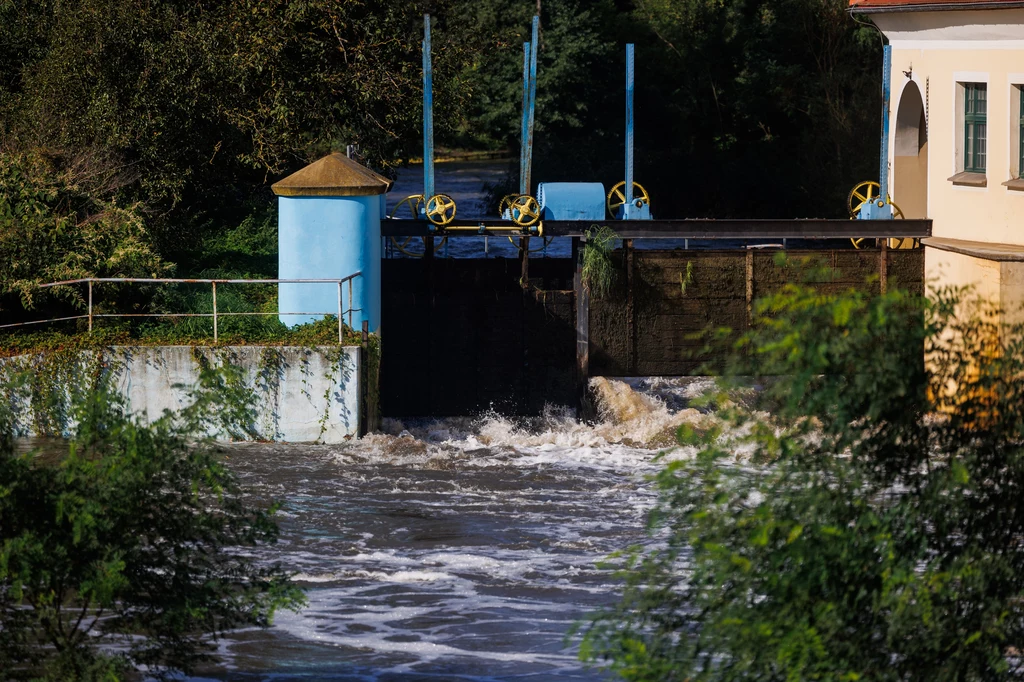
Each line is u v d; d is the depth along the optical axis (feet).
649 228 211.00
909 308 69.05
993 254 180.55
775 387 66.44
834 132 455.22
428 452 180.75
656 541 138.62
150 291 203.82
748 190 493.36
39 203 206.39
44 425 169.99
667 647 69.15
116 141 245.24
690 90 523.29
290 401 179.11
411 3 274.36
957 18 212.02
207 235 283.38
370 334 188.44
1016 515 67.00
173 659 81.92
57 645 78.74
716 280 213.05
